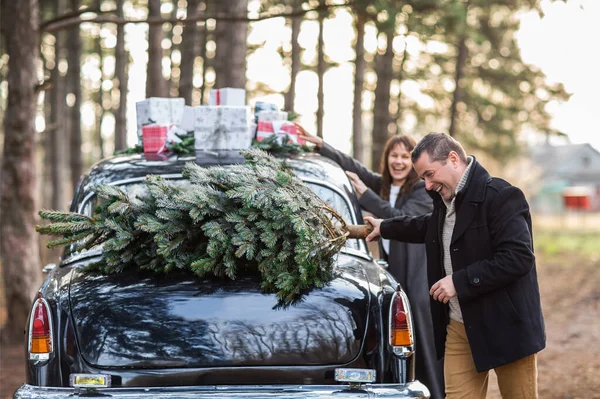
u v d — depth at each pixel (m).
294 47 22.09
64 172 26.38
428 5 12.45
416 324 6.97
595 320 13.54
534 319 4.96
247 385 4.79
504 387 5.16
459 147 5.06
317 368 4.84
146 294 4.94
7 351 10.10
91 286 5.06
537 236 43.44
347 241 5.95
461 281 4.86
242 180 5.19
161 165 6.27
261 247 5.11
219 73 21.06
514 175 59.50
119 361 4.76
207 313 4.85
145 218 5.13
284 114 7.24
